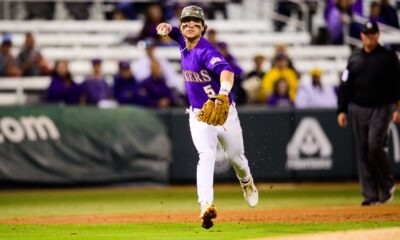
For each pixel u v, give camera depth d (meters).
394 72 35.78
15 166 51.22
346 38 71.19
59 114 52.53
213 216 23.27
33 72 63.19
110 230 26.59
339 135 55.19
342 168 55.22
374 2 70.88
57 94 56.78
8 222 29.94
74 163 52.19
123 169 52.97
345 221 28.64
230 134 24.84
